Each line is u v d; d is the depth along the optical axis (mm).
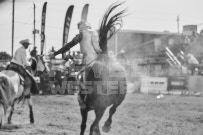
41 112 12320
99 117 6859
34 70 10672
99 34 7199
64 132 8516
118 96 7414
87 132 8539
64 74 18906
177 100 16172
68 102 15922
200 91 19078
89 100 6930
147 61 24312
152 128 8945
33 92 10133
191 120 10219
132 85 21781
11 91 9164
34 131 8727
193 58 21594
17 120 10609
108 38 7312
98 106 6852
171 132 8414
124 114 11523
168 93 19812
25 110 13039
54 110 12906
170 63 23281
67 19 22172
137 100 16203
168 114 11453
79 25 7359
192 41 24156
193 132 8414
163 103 14789
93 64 7020
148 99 16750
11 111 10000
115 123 9742
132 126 9266
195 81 19453
